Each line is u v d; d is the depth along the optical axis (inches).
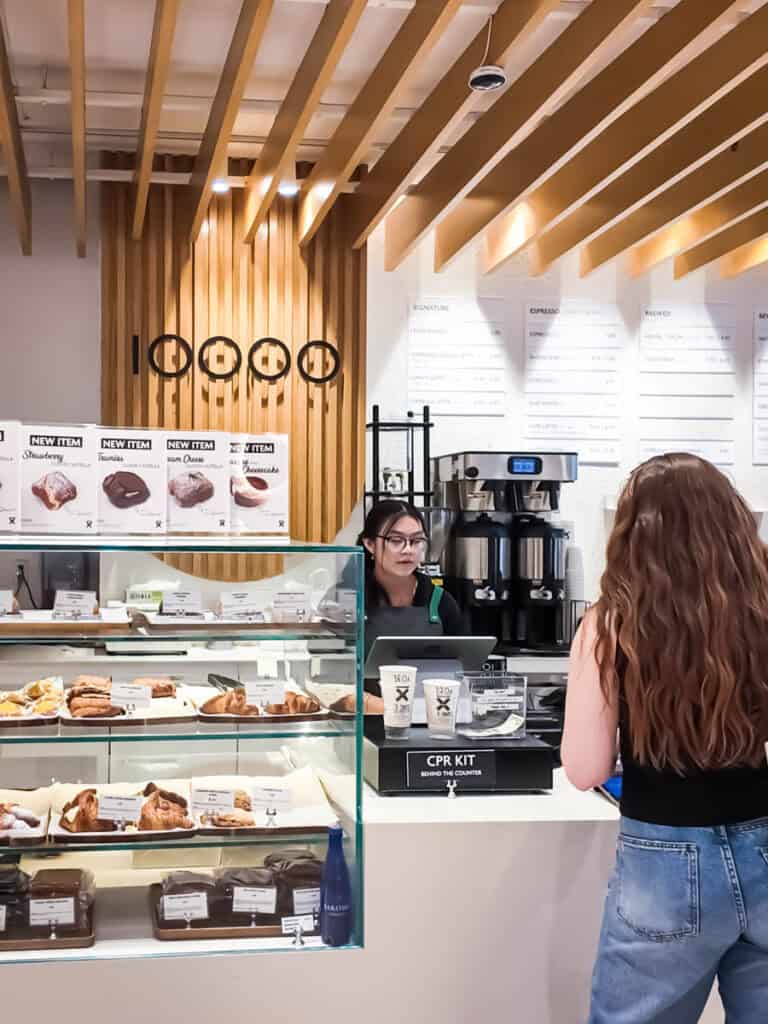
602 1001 86.0
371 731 113.9
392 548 151.6
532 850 100.0
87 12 149.0
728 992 86.4
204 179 179.9
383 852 97.8
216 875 99.1
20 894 94.1
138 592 99.5
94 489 101.6
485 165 158.7
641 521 84.4
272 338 212.4
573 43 130.7
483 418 224.4
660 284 231.5
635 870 83.4
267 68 167.3
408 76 138.4
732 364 233.8
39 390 209.2
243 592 100.2
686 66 139.3
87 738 95.7
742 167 164.1
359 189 204.2
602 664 84.6
